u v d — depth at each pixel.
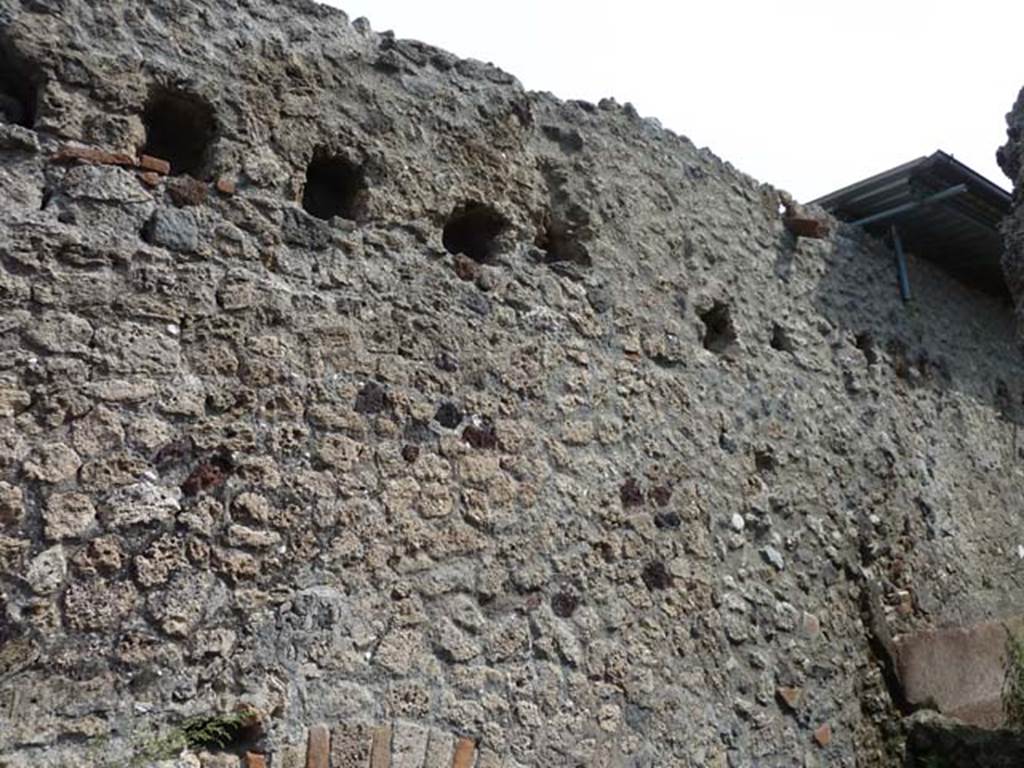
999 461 6.54
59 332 2.86
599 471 4.00
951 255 6.55
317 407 3.27
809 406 5.13
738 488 4.56
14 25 3.00
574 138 4.40
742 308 4.94
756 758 4.18
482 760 3.32
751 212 5.20
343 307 3.43
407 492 3.40
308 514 3.16
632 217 4.52
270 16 3.58
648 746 3.80
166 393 2.99
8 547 2.64
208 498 2.98
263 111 3.45
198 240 3.18
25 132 2.96
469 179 3.95
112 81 3.15
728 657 4.23
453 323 3.71
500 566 3.58
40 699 2.59
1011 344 7.14
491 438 3.70
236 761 2.84
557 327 4.05
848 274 5.77
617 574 3.92
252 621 2.97
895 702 5.03
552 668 3.60
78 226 2.97
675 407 4.40
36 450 2.74
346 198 3.70
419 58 3.96
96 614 2.72
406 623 3.27
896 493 5.52
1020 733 4.76
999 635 5.83
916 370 6.04
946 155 5.44
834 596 4.89
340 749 3.02
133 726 2.70
